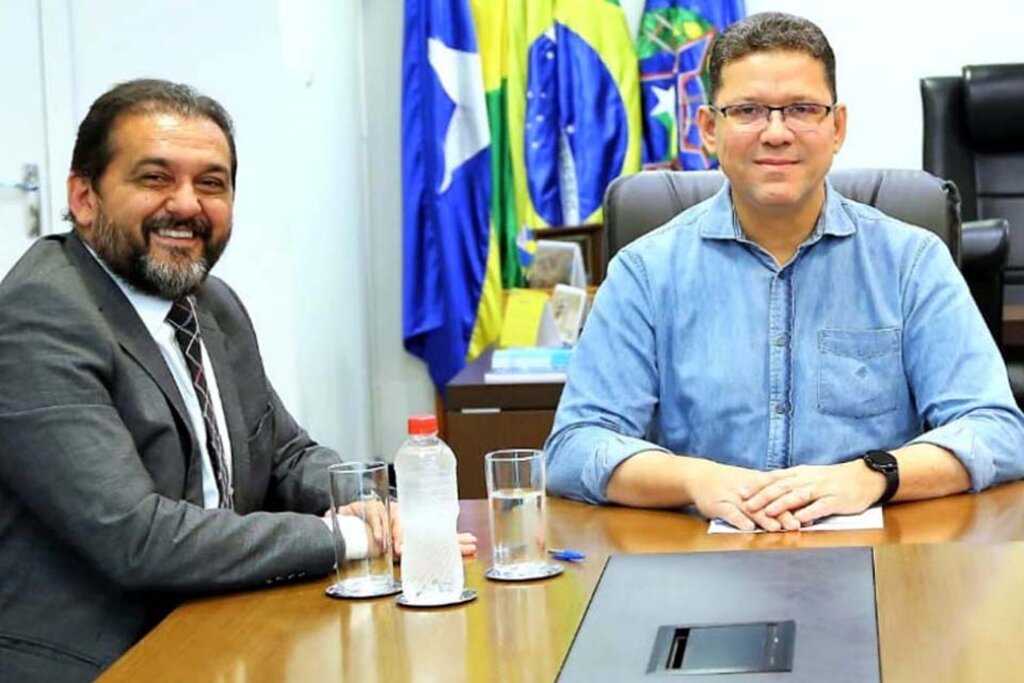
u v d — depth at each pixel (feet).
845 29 14.98
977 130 13.55
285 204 12.25
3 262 12.63
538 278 12.09
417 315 15.25
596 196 14.73
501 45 14.90
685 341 6.64
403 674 4.04
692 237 6.71
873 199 7.84
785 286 6.57
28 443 5.28
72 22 12.28
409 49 14.89
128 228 5.77
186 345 6.04
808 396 6.51
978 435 6.10
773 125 6.25
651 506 6.09
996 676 3.71
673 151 14.82
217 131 5.96
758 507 5.61
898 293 6.55
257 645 4.42
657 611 4.47
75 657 5.40
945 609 4.30
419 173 15.03
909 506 5.89
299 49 12.68
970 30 14.83
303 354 12.64
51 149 12.44
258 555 5.13
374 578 5.08
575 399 6.68
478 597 4.79
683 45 14.69
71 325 5.44
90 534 5.18
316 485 6.55
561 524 5.88
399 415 15.84
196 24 12.18
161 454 5.59
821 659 3.91
